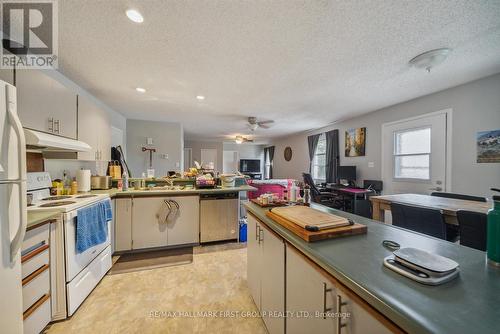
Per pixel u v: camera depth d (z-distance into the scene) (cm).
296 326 102
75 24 156
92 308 169
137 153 496
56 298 152
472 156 262
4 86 103
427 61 198
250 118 463
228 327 149
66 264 156
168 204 284
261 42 179
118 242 269
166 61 212
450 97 283
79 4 137
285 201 178
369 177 418
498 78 239
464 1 134
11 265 106
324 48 189
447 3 135
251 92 302
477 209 169
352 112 413
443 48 187
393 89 288
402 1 134
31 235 133
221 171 938
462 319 47
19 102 151
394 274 68
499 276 67
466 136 268
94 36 171
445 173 289
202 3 136
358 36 171
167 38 174
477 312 50
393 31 164
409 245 94
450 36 171
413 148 337
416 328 46
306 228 102
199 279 213
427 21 153
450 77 250
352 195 402
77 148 201
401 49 190
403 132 351
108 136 301
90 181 259
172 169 524
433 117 303
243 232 318
